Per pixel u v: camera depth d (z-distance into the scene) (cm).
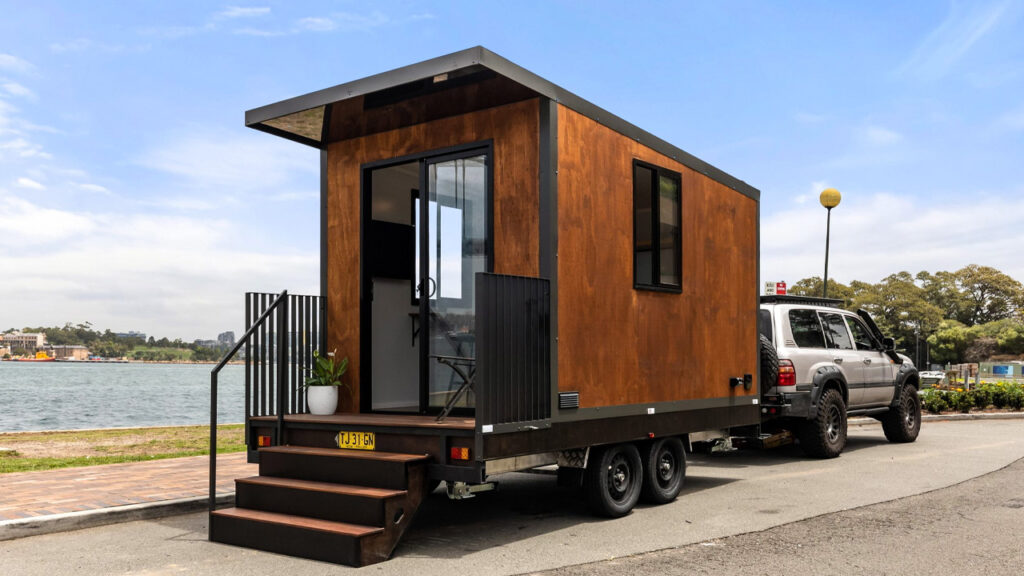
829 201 1480
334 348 652
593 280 560
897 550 480
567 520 579
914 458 933
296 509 493
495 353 466
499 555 470
